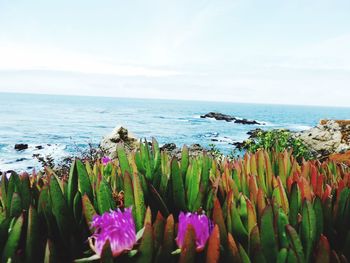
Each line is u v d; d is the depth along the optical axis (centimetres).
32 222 139
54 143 3166
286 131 786
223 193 204
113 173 260
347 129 1027
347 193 182
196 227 133
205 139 3803
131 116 9075
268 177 246
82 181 185
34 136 3834
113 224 128
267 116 13362
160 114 10775
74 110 11750
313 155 916
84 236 163
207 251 127
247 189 223
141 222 162
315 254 148
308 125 8412
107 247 119
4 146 2900
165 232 130
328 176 291
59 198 162
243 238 151
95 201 184
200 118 8700
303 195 200
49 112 9900
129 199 168
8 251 134
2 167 1956
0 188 197
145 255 127
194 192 201
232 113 15112
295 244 135
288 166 277
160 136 4031
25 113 8869
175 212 194
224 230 142
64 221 162
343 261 137
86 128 5112
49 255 129
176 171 195
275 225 150
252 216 151
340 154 711
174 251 132
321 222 163
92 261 135
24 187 179
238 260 132
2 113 8531
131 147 985
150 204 191
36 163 2092
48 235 162
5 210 181
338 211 182
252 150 779
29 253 138
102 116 8775
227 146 3086
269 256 138
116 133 1017
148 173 224
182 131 4872
